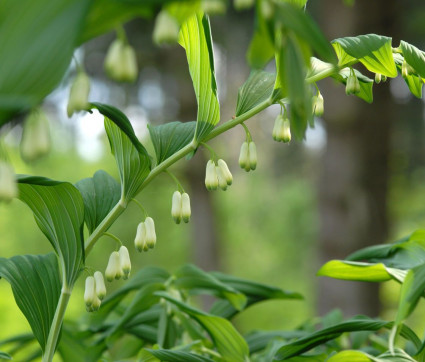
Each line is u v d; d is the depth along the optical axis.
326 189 3.44
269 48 0.79
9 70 0.74
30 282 0.94
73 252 0.92
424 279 0.85
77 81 0.77
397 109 4.34
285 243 7.35
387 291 4.40
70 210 0.91
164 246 6.81
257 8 0.77
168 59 4.58
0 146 0.77
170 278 1.09
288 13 0.77
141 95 4.78
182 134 0.94
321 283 3.33
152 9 0.76
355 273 0.94
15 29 0.74
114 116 0.86
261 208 7.49
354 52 0.92
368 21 3.37
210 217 5.31
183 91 4.82
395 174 4.81
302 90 0.77
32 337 1.12
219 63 4.89
